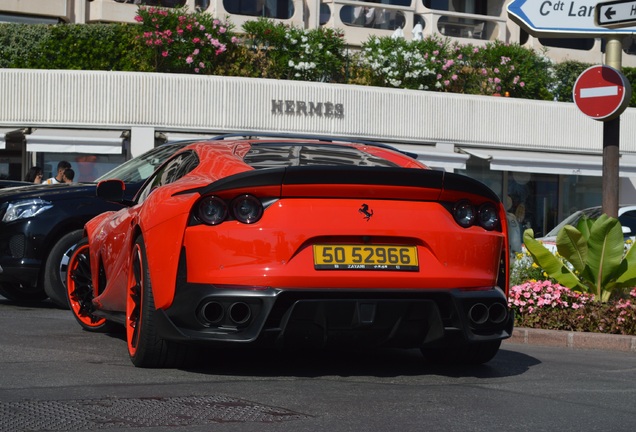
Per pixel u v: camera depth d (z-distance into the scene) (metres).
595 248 9.35
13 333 7.79
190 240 5.56
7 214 9.88
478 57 29.02
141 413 4.66
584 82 10.80
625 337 8.71
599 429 4.59
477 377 6.11
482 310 5.80
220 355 6.64
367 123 25.83
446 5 38.25
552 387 5.79
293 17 34.47
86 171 24.53
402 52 27.53
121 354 6.72
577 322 9.19
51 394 5.08
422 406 5.01
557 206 29.05
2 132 23.75
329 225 5.52
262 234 5.47
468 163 27.94
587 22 11.07
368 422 4.59
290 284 5.43
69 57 25.78
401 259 5.60
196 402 4.95
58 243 9.88
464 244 5.74
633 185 29.19
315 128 25.33
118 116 24.11
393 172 5.60
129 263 6.40
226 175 5.77
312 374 5.98
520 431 4.49
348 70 27.41
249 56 26.45
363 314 5.52
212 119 24.55
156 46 25.69
